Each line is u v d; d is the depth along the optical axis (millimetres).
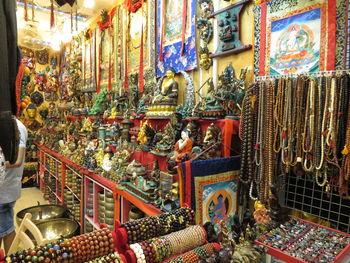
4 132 1287
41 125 7449
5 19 1286
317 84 1686
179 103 3031
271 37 2070
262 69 2125
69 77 6496
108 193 2955
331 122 1583
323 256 1376
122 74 4234
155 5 3381
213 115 2199
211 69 2668
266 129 1909
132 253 1187
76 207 3891
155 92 3084
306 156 1720
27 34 4301
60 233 3428
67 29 5344
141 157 3020
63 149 4680
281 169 1885
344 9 1675
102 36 4949
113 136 3689
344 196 1612
